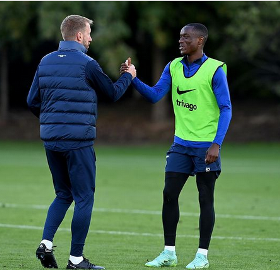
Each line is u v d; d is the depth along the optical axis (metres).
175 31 142.00
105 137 139.75
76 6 129.25
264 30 126.19
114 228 42.56
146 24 133.12
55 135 28.31
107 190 63.66
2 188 64.69
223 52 135.38
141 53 154.00
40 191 62.56
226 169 85.94
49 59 28.84
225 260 31.94
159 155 109.62
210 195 29.64
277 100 152.25
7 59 157.25
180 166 29.70
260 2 127.38
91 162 28.61
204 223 29.47
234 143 130.88
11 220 45.62
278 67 139.25
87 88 28.47
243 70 152.25
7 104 154.62
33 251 34.25
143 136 139.00
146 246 36.31
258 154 109.81
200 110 29.56
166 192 29.67
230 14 132.50
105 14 129.25
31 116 155.25
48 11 128.62
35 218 46.59
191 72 29.75
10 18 136.00
